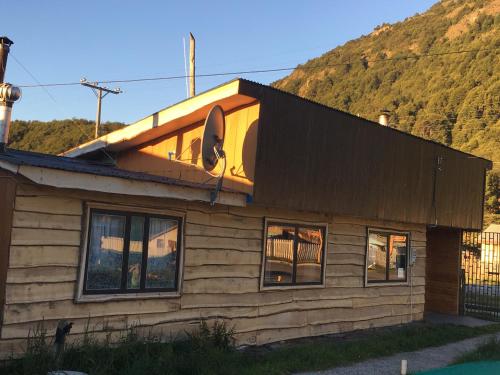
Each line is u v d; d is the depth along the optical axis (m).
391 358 8.83
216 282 8.43
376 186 10.73
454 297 14.88
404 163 11.59
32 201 6.39
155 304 7.60
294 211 9.77
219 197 7.88
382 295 11.84
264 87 8.28
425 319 13.38
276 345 9.18
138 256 7.52
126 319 7.25
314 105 9.21
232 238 8.73
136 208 7.45
